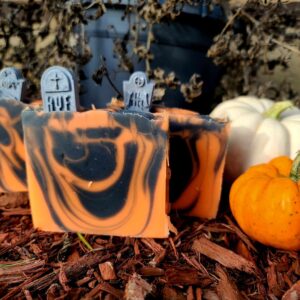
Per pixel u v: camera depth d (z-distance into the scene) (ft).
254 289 0.51
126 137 0.55
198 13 0.90
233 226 0.64
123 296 0.48
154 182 0.56
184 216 0.67
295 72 1.05
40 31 0.97
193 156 0.64
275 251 0.59
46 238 0.59
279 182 0.57
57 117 0.55
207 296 0.48
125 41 0.90
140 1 0.85
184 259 0.55
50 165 0.58
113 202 0.58
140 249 0.57
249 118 0.74
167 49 0.93
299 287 0.49
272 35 0.98
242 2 0.92
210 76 1.03
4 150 0.67
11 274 0.51
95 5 0.86
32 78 1.01
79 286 0.50
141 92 0.61
